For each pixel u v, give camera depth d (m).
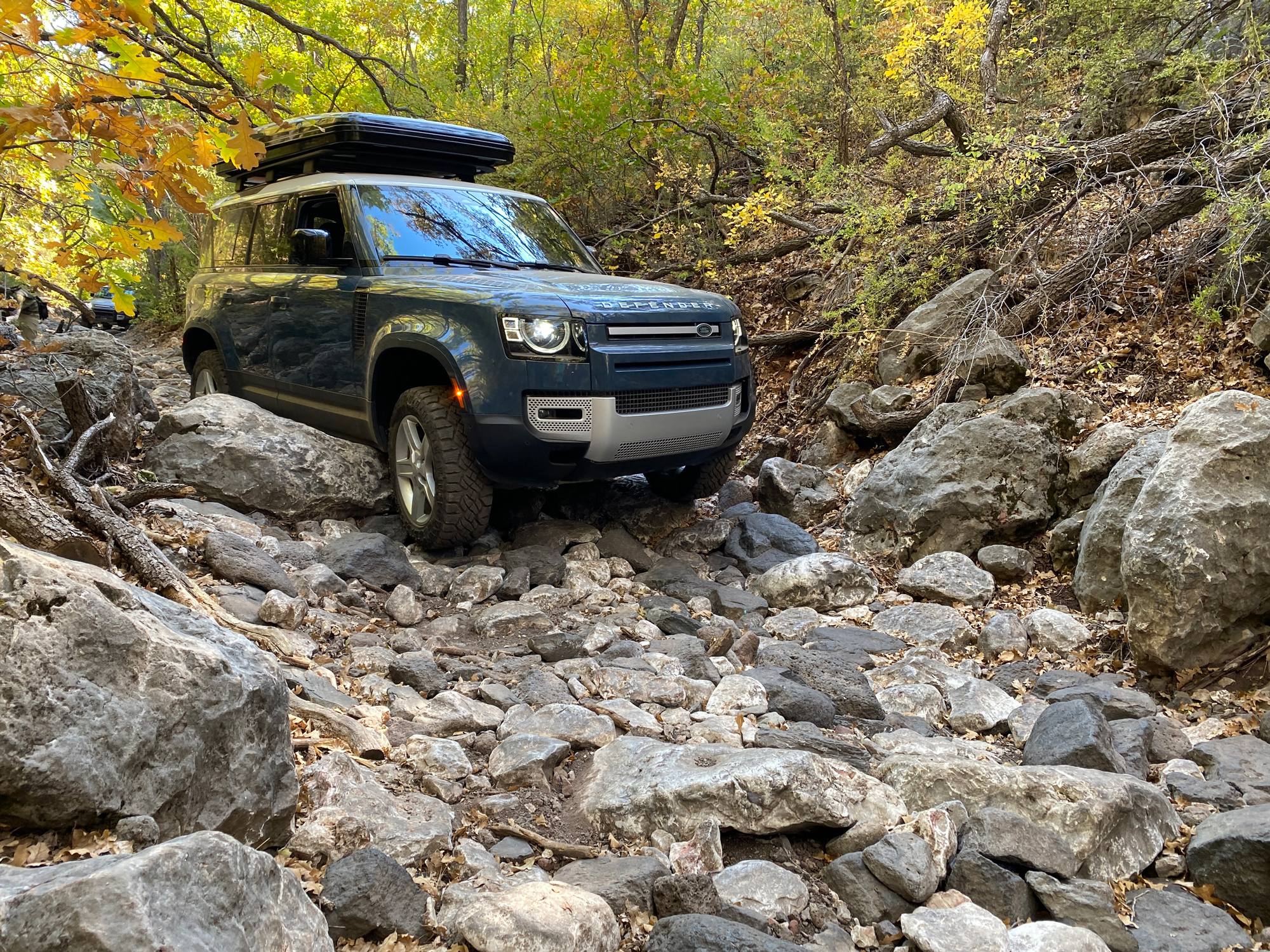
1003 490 5.74
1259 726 3.79
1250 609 4.18
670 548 6.04
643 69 10.55
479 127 12.65
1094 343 7.04
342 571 4.88
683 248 10.85
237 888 1.82
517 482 5.29
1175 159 7.33
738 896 2.61
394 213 6.23
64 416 5.28
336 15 11.32
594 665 4.13
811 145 10.07
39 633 2.08
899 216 8.06
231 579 4.32
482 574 5.07
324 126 6.33
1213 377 6.32
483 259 6.22
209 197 8.32
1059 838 2.84
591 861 2.72
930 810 2.91
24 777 1.97
